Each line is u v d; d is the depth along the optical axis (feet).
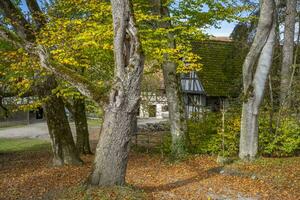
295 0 57.21
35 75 39.91
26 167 48.08
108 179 28.27
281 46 70.28
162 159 50.26
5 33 33.27
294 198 30.45
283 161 42.19
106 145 28.12
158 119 133.69
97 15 38.19
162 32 38.81
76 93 39.19
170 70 50.06
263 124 50.80
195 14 43.45
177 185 35.60
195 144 50.83
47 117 45.55
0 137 101.81
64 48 35.86
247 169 39.70
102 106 28.09
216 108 93.35
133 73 27.43
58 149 45.78
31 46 32.37
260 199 30.96
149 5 44.52
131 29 27.12
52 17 41.37
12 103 53.78
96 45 34.42
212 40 101.76
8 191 33.78
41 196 30.73
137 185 34.94
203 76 94.68
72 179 37.17
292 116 53.06
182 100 50.70
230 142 49.14
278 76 67.67
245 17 45.57
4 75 40.65
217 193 32.81
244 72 43.65
